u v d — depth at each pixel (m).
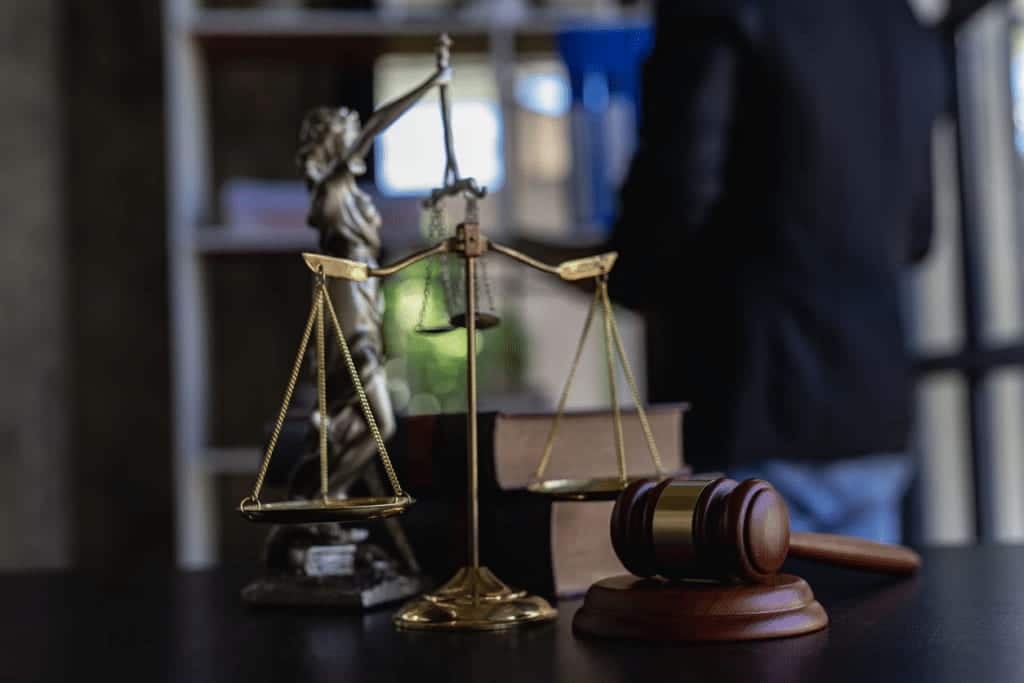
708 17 1.82
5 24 3.47
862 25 1.94
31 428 3.43
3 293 3.44
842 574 1.10
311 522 0.81
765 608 0.77
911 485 2.83
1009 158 2.65
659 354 2.10
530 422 0.98
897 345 1.94
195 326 3.08
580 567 0.99
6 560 3.39
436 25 3.09
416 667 0.72
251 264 3.42
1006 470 2.67
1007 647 0.73
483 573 0.89
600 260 0.97
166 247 3.49
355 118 1.05
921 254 2.15
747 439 1.85
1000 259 2.69
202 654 0.81
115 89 3.51
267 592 1.00
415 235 2.74
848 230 1.88
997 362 2.58
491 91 3.25
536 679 0.67
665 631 0.76
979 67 2.69
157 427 3.47
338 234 0.99
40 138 3.48
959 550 1.30
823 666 0.68
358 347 0.99
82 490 3.45
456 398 3.09
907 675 0.65
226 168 3.44
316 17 3.15
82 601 1.11
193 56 3.15
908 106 1.98
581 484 0.93
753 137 1.86
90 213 3.48
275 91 3.46
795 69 1.83
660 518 0.78
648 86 1.88
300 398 2.62
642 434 1.04
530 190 3.25
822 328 1.86
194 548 3.00
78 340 3.46
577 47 3.11
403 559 1.09
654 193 1.84
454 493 1.01
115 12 3.52
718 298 1.89
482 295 0.98
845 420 1.88
